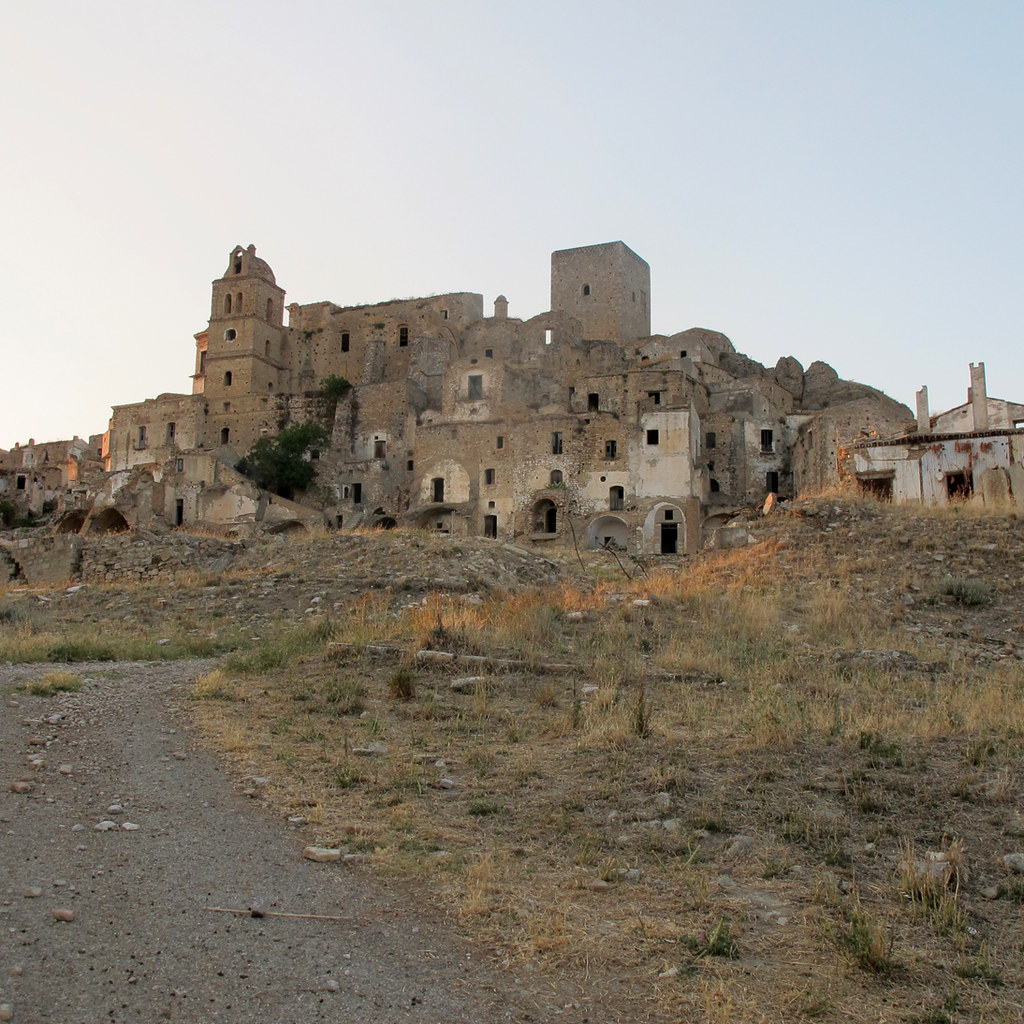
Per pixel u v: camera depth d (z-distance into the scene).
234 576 28.44
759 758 10.48
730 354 89.00
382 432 76.81
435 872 7.79
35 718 12.60
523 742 11.80
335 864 7.94
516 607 21.27
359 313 88.56
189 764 10.77
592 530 63.66
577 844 8.52
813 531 28.41
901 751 10.59
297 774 10.37
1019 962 6.47
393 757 11.09
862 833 8.62
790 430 70.50
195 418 82.69
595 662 16.02
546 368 76.06
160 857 7.85
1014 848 8.10
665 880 7.76
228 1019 5.46
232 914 6.86
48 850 7.80
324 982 5.96
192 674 17.30
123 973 5.89
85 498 74.62
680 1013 5.80
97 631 23.45
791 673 15.29
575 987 6.09
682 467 62.12
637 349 84.25
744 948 6.63
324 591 25.94
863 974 6.28
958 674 15.43
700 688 14.47
